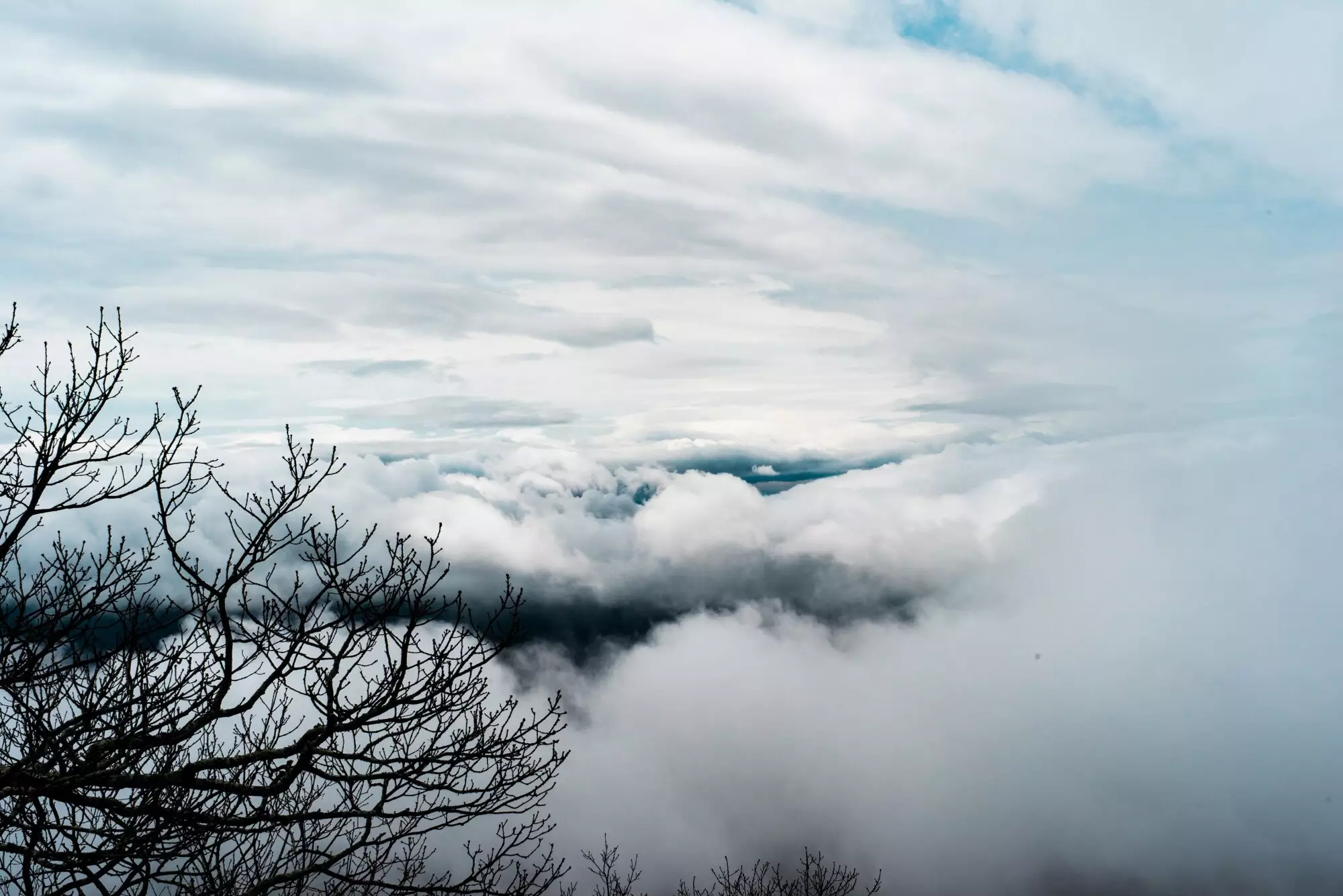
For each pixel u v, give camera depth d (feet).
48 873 21.03
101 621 22.77
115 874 21.39
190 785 22.12
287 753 22.47
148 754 24.93
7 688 21.67
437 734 24.25
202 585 21.30
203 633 21.38
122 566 23.18
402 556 23.30
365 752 23.35
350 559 22.62
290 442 22.45
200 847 22.57
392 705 22.72
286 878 23.99
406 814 23.94
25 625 22.21
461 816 24.99
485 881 27.73
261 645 21.94
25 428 21.38
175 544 20.97
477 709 24.63
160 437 22.12
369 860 27.99
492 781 25.05
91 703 22.30
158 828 21.20
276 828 24.43
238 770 25.13
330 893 26.68
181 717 21.83
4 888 21.84
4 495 21.38
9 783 20.08
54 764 21.72
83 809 22.79
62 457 21.40
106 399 22.35
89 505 21.31
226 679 21.38
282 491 22.04
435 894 27.14
